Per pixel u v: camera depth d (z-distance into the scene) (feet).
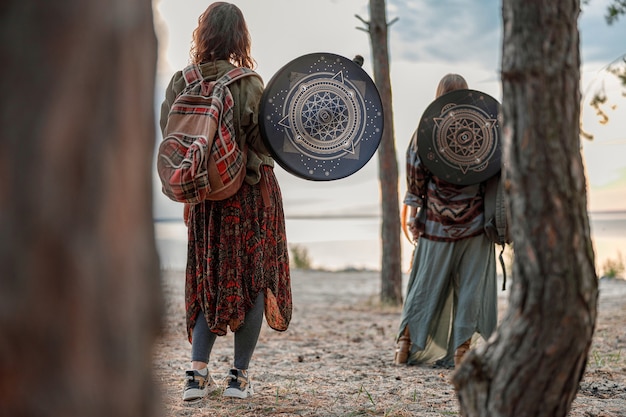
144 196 4.77
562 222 6.97
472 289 16.40
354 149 12.57
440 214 16.63
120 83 4.56
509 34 7.21
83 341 4.38
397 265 31.37
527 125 7.04
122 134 4.56
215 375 15.70
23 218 4.24
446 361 17.01
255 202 12.37
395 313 29.22
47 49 4.32
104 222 4.45
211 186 11.73
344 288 42.45
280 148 12.17
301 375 15.53
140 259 4.70
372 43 30.14
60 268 4.30
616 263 49.70
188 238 12.72
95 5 4.43
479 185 16.53
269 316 13.05
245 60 12.84
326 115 12.35
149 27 4.85
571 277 6.97
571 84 7.12
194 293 12.69
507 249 46.98
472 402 7.20
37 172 4.26
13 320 4.20
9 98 4.29
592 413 11.89
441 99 15.89
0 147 4.25
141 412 4.73
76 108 4.36
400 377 15.39
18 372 4.23
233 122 12.14
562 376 6.99
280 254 12.82
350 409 12.23
